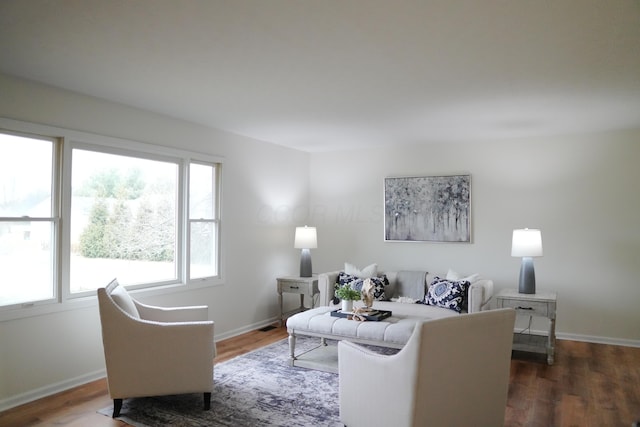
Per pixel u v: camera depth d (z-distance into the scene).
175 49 2.74
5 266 3.31
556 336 5.29
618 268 5.03
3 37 2.56
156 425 2.95
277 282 5.86
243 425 2.94
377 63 2.96
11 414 3.14
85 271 3.84
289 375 3.89
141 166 4.34
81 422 3.01
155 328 3.10
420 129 5.05
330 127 5.00
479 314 2.42
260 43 2.64
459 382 2.38
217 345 4.87
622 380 3.89
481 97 3.75
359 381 2.62
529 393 3.59
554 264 5.30
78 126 3.70
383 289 5.28
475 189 5.68
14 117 3.28
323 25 2.39
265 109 4.21
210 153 5.00
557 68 3.03
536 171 5.39
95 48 2.73
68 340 3.64
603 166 5.10
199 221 4.90
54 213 3.60
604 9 2.17
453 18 2.29
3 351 3.24
